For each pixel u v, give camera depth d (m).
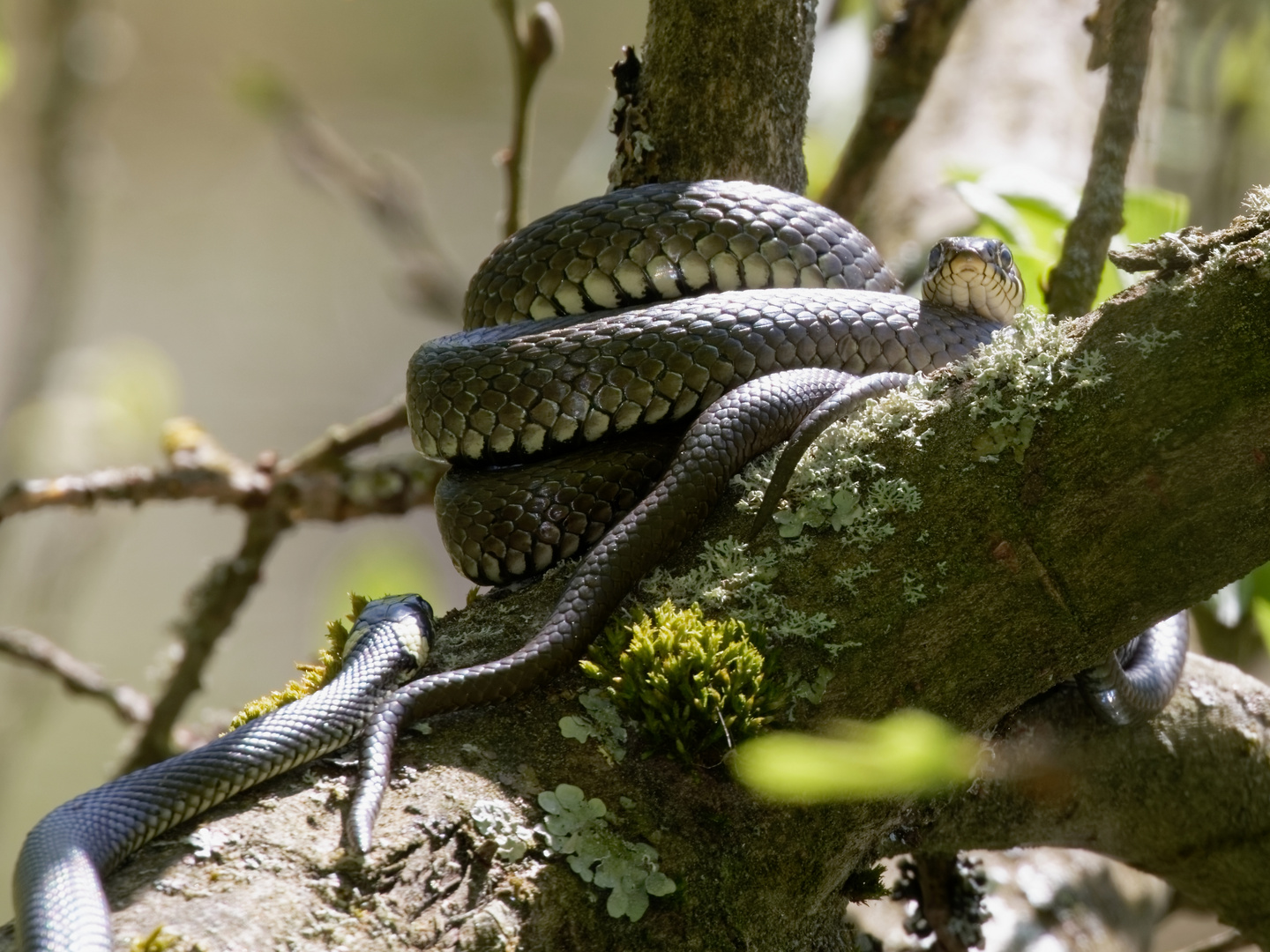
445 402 7.69
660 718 5.65
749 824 5.63
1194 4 17.84
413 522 23.59
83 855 4.86
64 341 17.23
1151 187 13.96
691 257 8.21
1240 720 7.81
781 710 5.79
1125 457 5.80
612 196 8.41
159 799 5.14
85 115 17.67
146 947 4.59
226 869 4.94
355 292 34.22
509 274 8.56
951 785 6.21
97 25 17.58
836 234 8.42
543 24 10.48
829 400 6.35
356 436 11.83
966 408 6.15
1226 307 5.66
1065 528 5.91
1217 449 5.66
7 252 23.31
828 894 5.98
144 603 29.31
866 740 5.80
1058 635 6.04
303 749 5.45
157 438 15.77
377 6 34.56
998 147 13.63
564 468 7.41
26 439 15.44
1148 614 6.04
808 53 8.28
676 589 6.19
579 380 7.45
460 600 22.91
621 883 5.26
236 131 34.84
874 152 10.73
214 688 28.09
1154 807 7.64
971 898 8.30
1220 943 9.45
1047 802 7.46
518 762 5.54
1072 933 8.80
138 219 33.66
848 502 6.16
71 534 15.66
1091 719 7.41
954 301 8.46
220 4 33.94
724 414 6.59
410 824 5.16
